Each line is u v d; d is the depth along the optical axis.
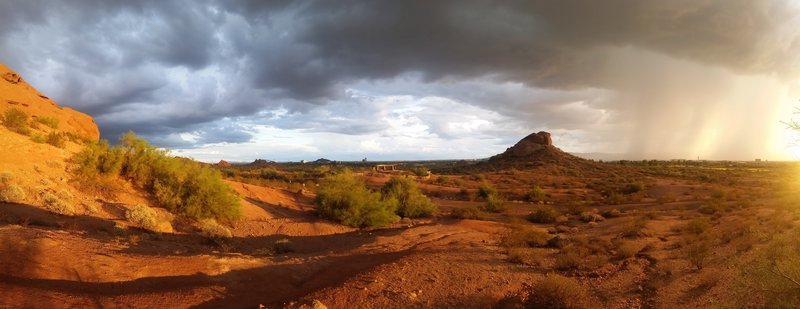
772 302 7.38
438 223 29.83
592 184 76.75
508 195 61.09
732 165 172.25
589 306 10.52
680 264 14.58
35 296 7.62
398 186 35.22
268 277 11.25
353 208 27.00
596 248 17.84
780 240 13.84
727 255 15.00
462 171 133.88
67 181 17.58
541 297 10.57
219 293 9.59
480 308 10.15
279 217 26.09
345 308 9.61
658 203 47.28
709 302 10.12
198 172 21.53
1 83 27.42
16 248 9.06
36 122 24.53
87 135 31.75
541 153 140.88
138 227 15.95
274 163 198.62
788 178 79.00
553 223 32.72
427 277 12.51
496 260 15.54
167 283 9.77
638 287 12.14
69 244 10.32
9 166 16.22
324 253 16.91
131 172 20.36
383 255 16.38
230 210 21.11
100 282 9.06
